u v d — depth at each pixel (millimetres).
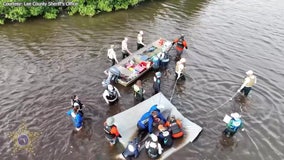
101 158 13117
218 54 22375
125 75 18500
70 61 20453
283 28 27297
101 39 23609
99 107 16234
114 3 28906
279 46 24109
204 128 15227
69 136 14250
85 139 14102
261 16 29641
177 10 29844
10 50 21547
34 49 21844
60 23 26188
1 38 23203
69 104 16359
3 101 16375
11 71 19109
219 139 14578
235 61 21641
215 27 26656
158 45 21953
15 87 17594
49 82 18156
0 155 13133
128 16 28078
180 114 15594
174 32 25250
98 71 19438
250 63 21516
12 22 25844
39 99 16672
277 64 21609
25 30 24672
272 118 16266
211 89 18375
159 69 19984
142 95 16609
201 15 29016
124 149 13508
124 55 20703
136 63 19734
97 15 28031
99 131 14609
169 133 13664
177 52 21438
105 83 17547
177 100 17234
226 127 14555
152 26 26156
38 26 25453
